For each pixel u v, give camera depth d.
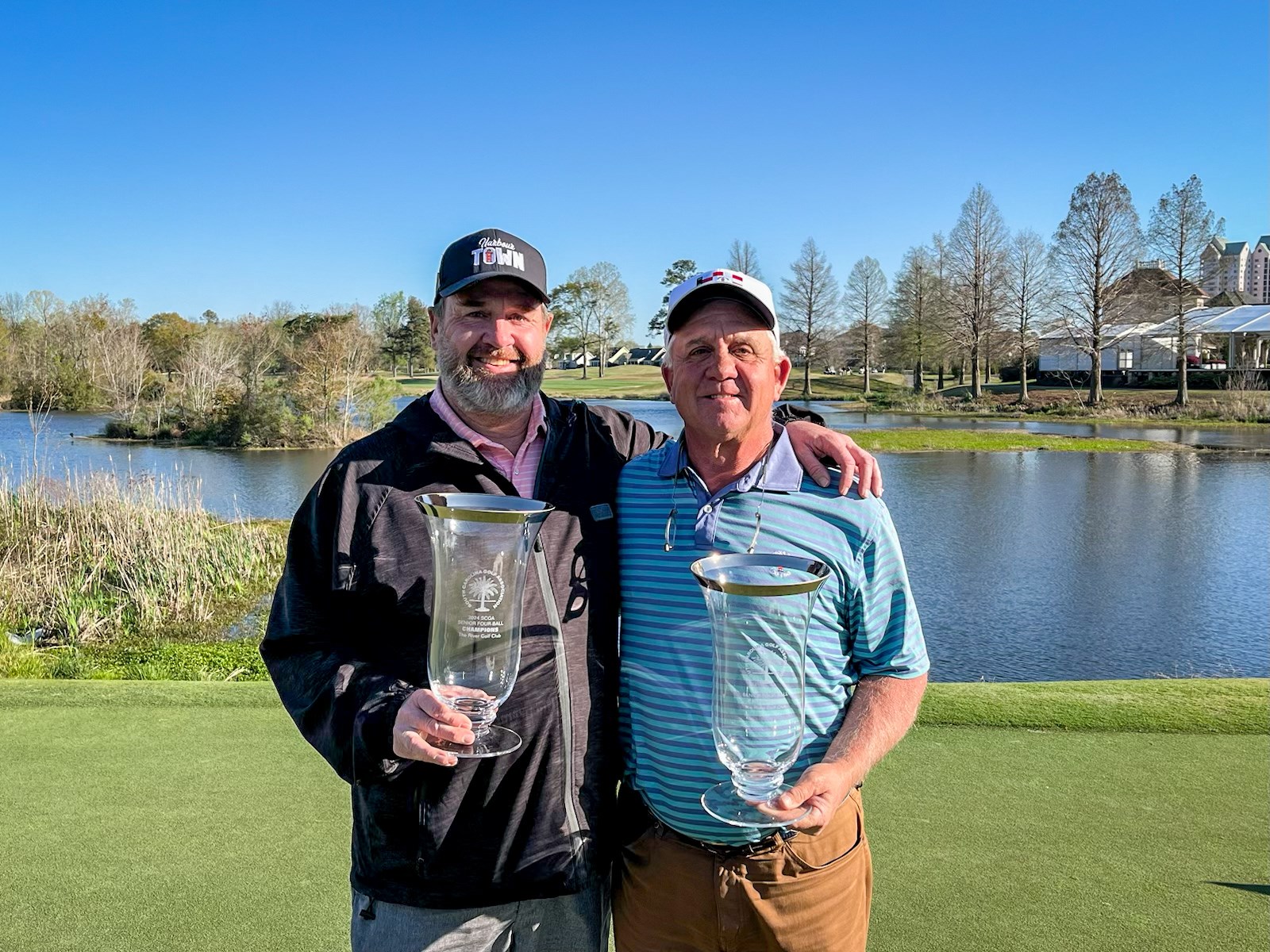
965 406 42.94
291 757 3.67
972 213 45.94
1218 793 3.29
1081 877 2.72
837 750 1.71
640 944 1.87
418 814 1.72
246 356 35.72
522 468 2.00
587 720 1.83
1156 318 43.50
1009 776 3.45
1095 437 29.16
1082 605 9.68
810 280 54.66
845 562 1.81
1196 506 16.53
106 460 22.02
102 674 5.89
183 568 8.53
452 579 1.58
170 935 2.46
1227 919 2.50
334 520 1.85
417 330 75.12
